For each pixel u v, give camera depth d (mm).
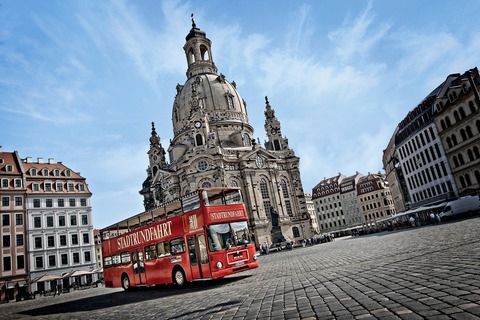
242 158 83500
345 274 13211
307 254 35438
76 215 70938
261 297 10992
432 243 19266
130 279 26094
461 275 8852
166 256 22703
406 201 86375
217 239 20344
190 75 108062
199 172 78250
